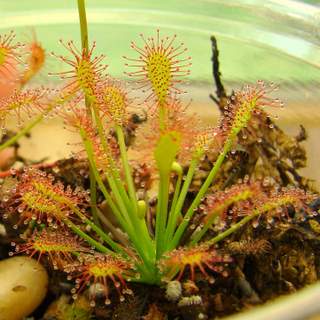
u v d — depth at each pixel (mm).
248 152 129
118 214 110
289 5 176
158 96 106
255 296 112
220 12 177
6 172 127
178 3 184
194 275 114
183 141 103
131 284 113
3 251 121
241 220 114
